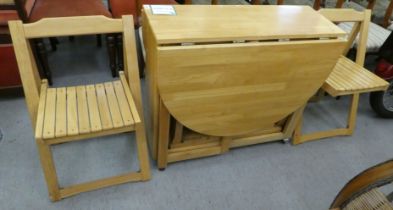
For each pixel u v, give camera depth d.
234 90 1.35
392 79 1.97
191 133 1.59
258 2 2.65
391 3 2.84
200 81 1.25
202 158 1.70
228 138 1.63
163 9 1.38
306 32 1.33
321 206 1.51
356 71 1.77
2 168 1.54
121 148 1.73
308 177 1.66
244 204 1.48
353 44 1.99
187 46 1.15
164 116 1.36
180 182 1.55
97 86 1.47
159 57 1.12
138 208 1.41
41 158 1.22
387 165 0.77
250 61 1.26
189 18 1.33
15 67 1.83
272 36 1.26
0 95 2.03
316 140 1.92
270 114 1.55
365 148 1.90
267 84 1.39
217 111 1.40
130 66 1.40
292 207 1.50
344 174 1.70
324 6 3.11
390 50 1.93
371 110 2.27
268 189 1.57
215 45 1.18
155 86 1.28
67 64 2.40
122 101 1.38
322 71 1.45
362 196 0.82
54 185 1.34
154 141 1.51
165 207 1.43
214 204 1.46
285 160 1.75
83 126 1.21
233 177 1.61
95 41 2.77
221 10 1.46
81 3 2.02
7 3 1.63
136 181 1.52
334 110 2.24
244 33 1.25
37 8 1.91
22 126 1.80
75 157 1.64
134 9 2.05
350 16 1.74
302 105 1.61
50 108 1.29
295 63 1.35
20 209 1.36
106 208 1.40
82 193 1.44
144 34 1.48
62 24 1.28
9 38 1.72
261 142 1.81
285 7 1.59
